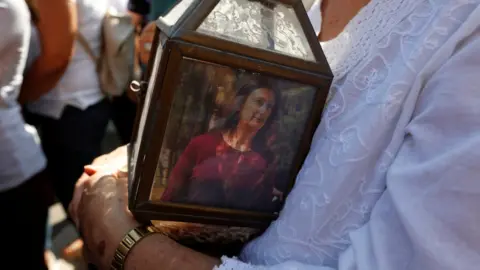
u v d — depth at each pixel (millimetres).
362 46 631
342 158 577
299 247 603
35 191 1483
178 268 590
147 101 612
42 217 1540
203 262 599
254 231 678
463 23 502
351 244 549
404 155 521
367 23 643
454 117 469
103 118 1776
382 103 549
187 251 610
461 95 466
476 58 467
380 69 591
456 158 444
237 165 594
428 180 468
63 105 1662
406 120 531
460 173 437
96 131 1757
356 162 564
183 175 579
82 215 706
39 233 1544
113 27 1701
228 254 722
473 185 428
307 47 579
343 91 618
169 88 520
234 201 624
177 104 535
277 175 622
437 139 480
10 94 1340
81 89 1686
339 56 670
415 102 525
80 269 1821
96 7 1664
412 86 529
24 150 1409
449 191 443
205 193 604
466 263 425
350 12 735
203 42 510
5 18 1237
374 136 555
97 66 1717
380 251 499
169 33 520
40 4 1459
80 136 1699
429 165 470
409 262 475
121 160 798
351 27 667
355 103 603
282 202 644
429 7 563
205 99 540
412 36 566
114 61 1726
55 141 1694
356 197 572
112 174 733
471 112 455
